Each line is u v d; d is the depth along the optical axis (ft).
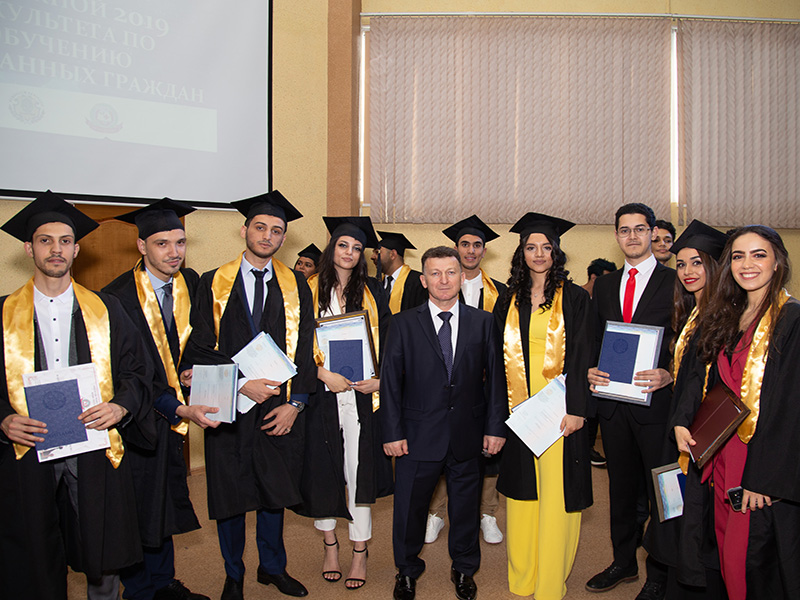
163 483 8.00
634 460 8.88
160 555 8.45
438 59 18.56
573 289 8.70
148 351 7.69
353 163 17.76
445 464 8.69
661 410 8.29
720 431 6.34
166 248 8.26
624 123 18.58
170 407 8.00
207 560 10.31
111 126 13.16
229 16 15.05
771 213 18.94
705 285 7.75
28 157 12.03
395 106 18.61
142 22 13.61
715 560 7.11
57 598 6.68
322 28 17.16
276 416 8.46
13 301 6.86
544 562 8.48
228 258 15.33
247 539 11.34
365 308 9.63
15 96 11.85
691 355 7.42
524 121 18.53
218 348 8.52
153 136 13.83
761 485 6.15
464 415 8.38
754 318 6.66
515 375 8.74
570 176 18.56
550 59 18.51
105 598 7.52
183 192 14.39
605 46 18.49
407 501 8.45
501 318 9.00
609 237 18.90
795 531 6.29
